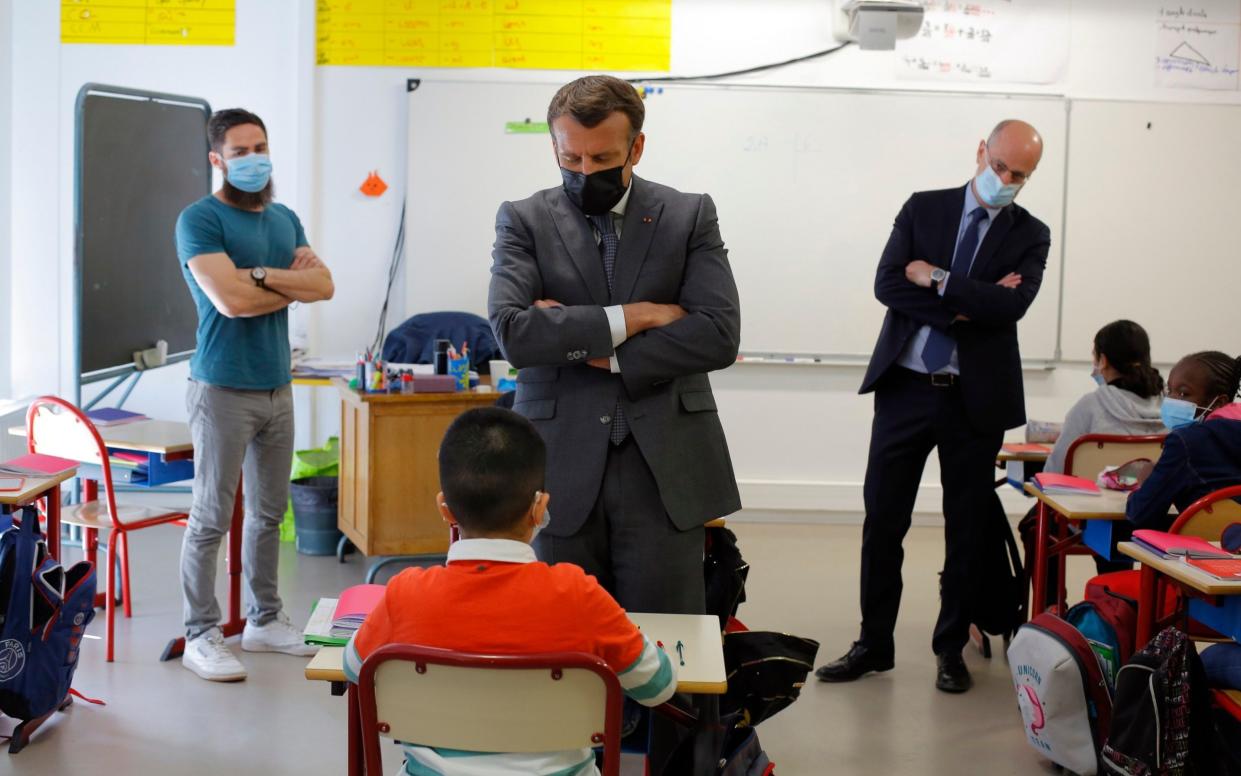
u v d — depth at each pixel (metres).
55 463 3.22
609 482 2.10
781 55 5.48
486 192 5.48
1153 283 5.59
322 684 3.53
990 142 3.28
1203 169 5.54
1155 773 2.47
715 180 5.50
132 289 4.50
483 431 1.68
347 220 5.54
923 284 3.35
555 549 2.11
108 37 5.45
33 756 2.99
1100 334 3.81
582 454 2.09
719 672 1.81
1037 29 5.46
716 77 5.47
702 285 2.13
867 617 3.62
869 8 4.98
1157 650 2.51
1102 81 5.50
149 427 4.02
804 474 5.72
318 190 5.53
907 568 5.00
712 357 2.09
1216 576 2.45
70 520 3.76
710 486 2.15
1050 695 2.84
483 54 5.45
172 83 5.49
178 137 4.79
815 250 5.54
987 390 3.37
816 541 5.41
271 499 3.70
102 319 4.31
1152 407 3.68
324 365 5.14
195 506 3.55
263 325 3.52
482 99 5.43
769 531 5.58
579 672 1.59
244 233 3.46
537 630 1.60
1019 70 5.48
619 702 1.59
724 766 2.12
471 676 1.60
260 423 3.56
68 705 3.31
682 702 2.06
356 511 4.44
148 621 4.05
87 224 4.20
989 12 5.45
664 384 2.12
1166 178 5.53
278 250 3.58
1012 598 3.76
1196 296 5.60
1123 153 5.51
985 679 3.69
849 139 5.48
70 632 3.08
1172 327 5.62
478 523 1.67
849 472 5.73
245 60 5.48
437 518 4.29
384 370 4.28
